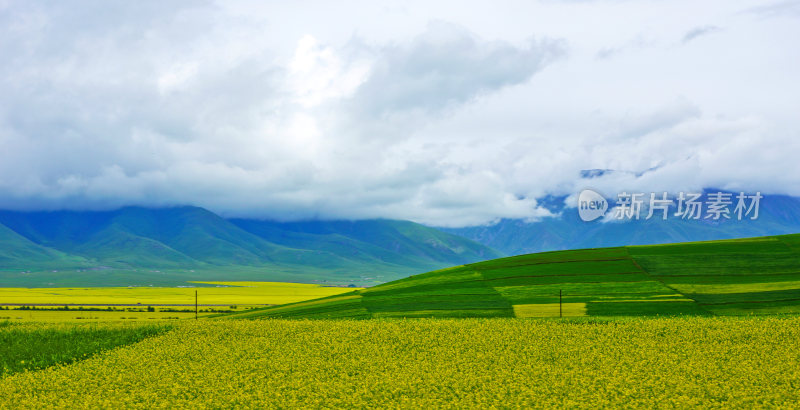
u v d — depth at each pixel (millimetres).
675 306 62938
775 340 38781
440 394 28047
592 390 28141
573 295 71562
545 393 27922
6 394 28922
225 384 30172
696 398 26172
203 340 43188
